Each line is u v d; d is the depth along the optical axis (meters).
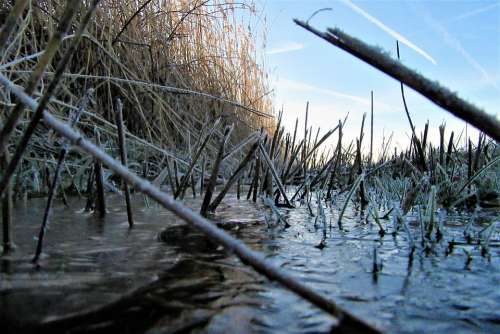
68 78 3.36
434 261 1.56
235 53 5.44
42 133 2.98
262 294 1.15
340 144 3.63
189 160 3.39
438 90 0.75
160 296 1.11
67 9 1.08
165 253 1.50
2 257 1.34
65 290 1.10
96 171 2.17
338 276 1.35
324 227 2.05
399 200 3.18
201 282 1.22
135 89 4.00
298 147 3.94
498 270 1.45
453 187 3.07
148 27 4.43
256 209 2.72
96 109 3.44
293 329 0.96
